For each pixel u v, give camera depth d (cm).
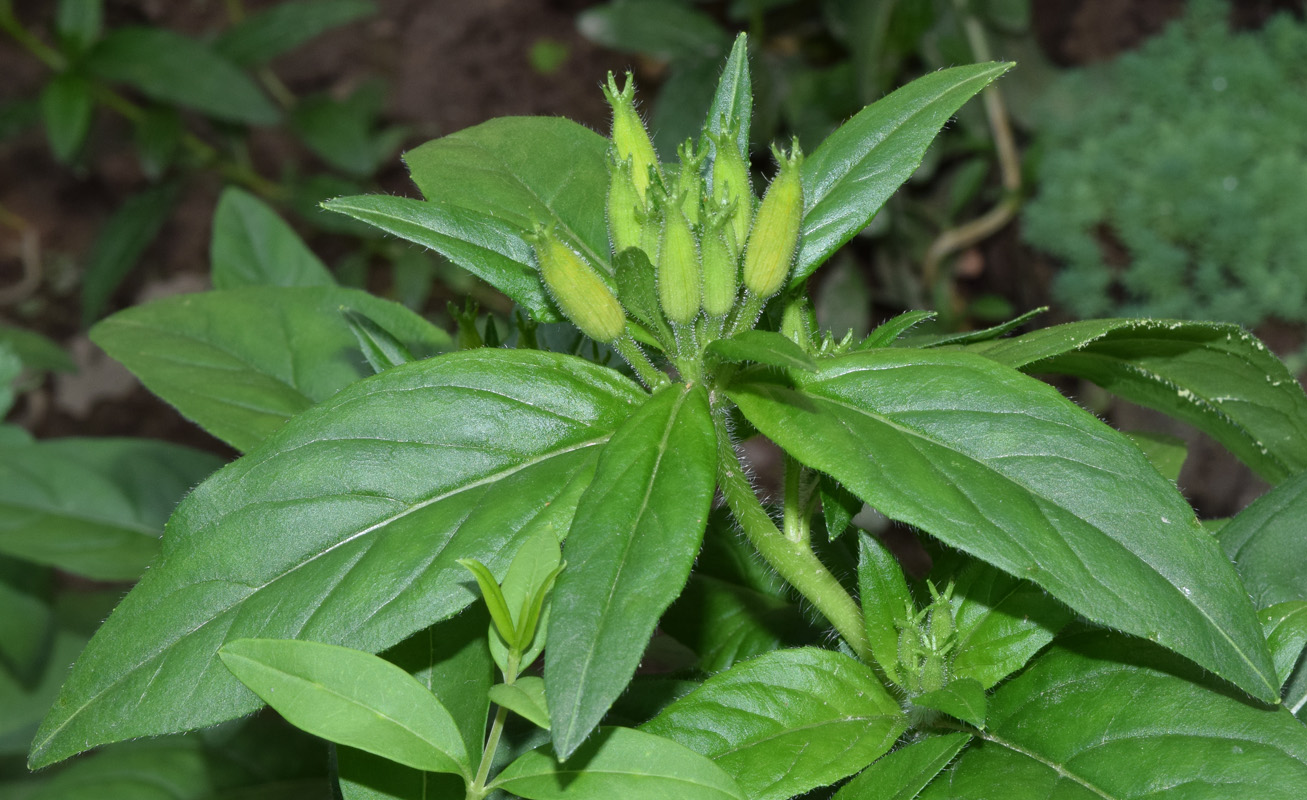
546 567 35
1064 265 99
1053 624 37
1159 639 34
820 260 38
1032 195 101
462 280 105
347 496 36
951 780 36
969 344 41
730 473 37
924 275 106
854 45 90
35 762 35
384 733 34
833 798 36
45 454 54
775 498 44
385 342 40
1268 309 90
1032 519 34
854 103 95
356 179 115
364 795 37
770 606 43
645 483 35
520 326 41
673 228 36
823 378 36
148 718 35
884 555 37
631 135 37
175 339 45
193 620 35
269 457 36
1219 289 91
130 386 109
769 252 36
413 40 123
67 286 113
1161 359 40
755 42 99
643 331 37
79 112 84
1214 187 91
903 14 89
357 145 98
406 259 101
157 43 86
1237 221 88
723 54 93
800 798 39
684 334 36
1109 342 40
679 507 34
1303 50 95
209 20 122
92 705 35
